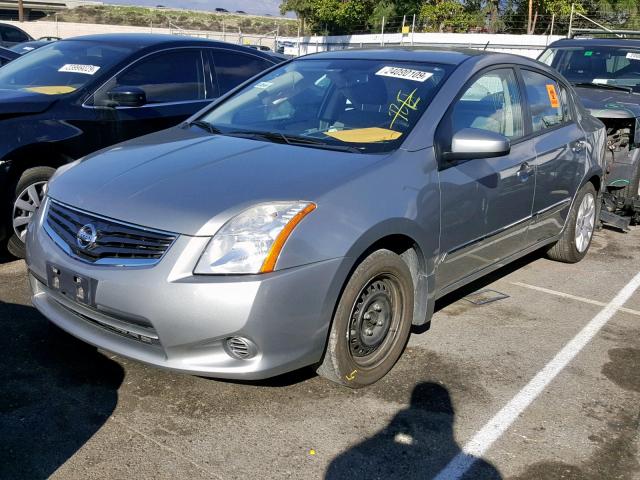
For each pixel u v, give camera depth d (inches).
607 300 189.6
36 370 133.8
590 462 113.1
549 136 186.5
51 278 125.0
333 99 160.2
